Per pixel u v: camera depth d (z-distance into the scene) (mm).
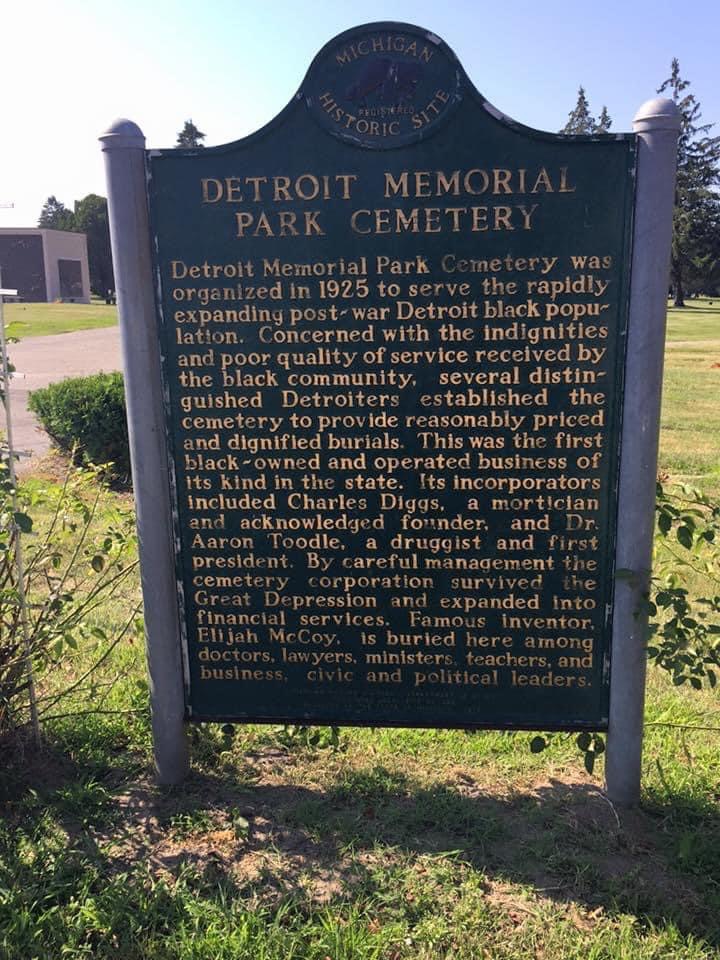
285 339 3148
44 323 42500
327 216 3055
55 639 3855
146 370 3184
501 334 3068
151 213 3107
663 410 14953
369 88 2959
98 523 6566
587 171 2939
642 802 3385
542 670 3295
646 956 2592
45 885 2920
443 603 3287
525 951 2648
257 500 3281
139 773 3619
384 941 2672
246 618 3381
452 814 3307
